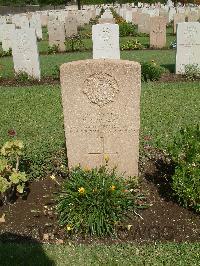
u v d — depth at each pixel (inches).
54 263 43.0
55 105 96.9
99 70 51.6
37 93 107.7
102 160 57.3
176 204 53.9
